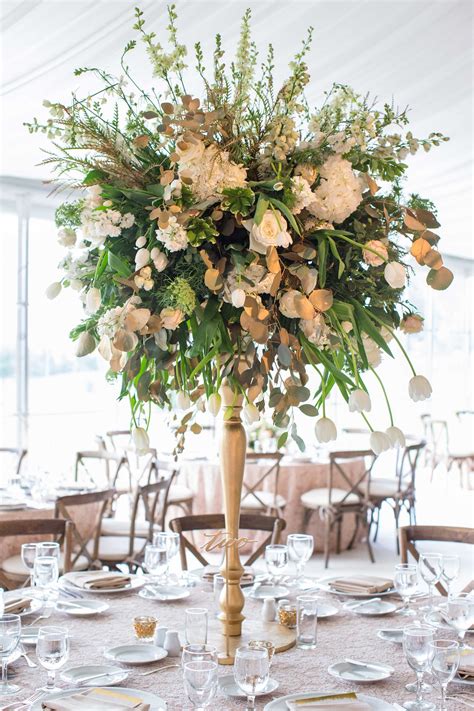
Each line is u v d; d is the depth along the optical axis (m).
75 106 2.09
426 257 2.04
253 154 2.11
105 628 2.46
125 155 2.10
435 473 11.89
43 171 7.94
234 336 2.04
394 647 2.33
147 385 2.09
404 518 8.41
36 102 6.18
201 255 1.97
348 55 5.45
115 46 5.06
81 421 11.29
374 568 6.33
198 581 3.02
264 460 6.80
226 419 2.30
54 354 11.01
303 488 6.71
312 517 6.86
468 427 14.11
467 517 8.51
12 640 1.93
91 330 2.17
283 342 1.97
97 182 2.11
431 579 2.59
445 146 7.77
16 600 2.60
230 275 1.98
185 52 2.05
